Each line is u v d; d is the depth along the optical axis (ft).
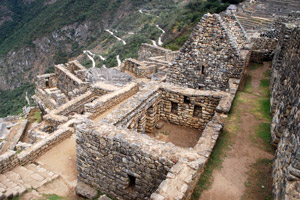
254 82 55.98
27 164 37.78
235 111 40.24
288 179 18.54
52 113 56.80
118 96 52.24
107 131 27.27
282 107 30.42
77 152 29.81
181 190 19.81
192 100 41.63
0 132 85.66
